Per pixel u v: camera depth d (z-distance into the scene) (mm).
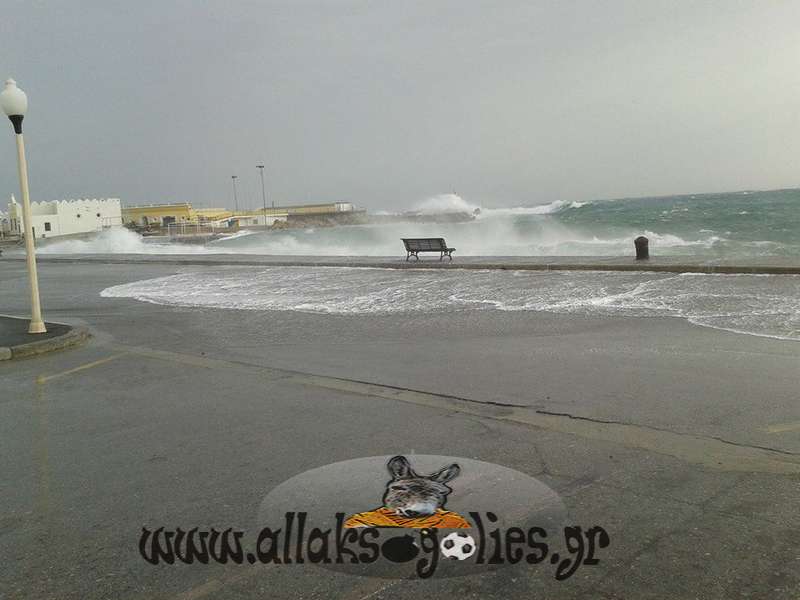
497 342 9391
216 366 8727
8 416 6664
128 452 5324
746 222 46312
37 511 4203
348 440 5359
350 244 40031
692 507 3887
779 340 8586
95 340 11266
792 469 4434
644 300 12289
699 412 5762
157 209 101000
